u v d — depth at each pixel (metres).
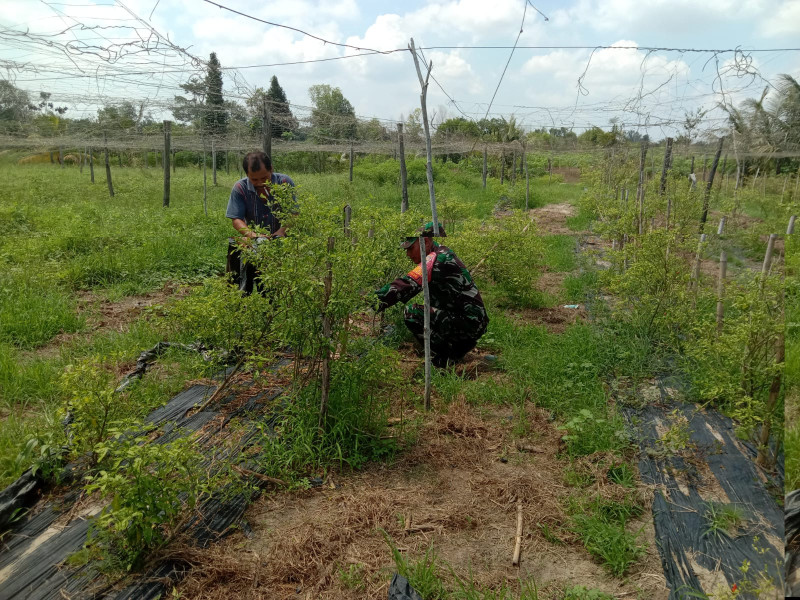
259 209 5.51
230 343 4.28
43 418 4.04
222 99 12.22
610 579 2.75
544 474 3.62
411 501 3.31
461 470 3.67
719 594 2.49
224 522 3.04
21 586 2.60
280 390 4.57
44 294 7.11
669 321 5.58
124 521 2.49
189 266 9.15
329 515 3.16
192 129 18.50
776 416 2.52
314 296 3.54
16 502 3.08
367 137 21.34
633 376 4.91
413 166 24.80
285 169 32.06
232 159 35.16
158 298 7.78
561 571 2.80
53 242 9.55
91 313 6.78
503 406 4.55
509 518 3.20
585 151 17.88
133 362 5.27
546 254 10.78
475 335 5.22
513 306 7.52
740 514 3.01
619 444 3.82
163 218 12.73
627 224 8.70
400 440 3.94
